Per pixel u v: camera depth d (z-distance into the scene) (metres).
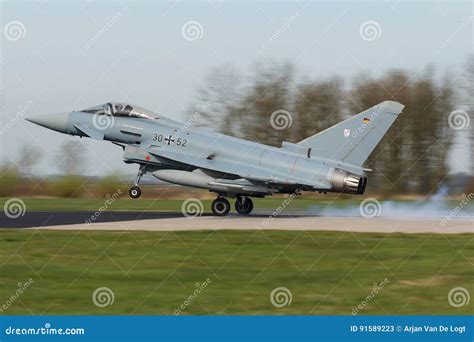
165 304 55.94
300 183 102.56
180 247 77.56
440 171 179.62
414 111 182.38
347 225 98.12
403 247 78.88
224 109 180.50
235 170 105.94
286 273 65.50
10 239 82.56
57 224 98.44
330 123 183.12
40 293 58.56
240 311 54.34
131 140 113.44
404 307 55.56
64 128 117.00
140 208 135.75
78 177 171.38
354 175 102.31
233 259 71.38
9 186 170.38
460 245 80.19
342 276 64.69
